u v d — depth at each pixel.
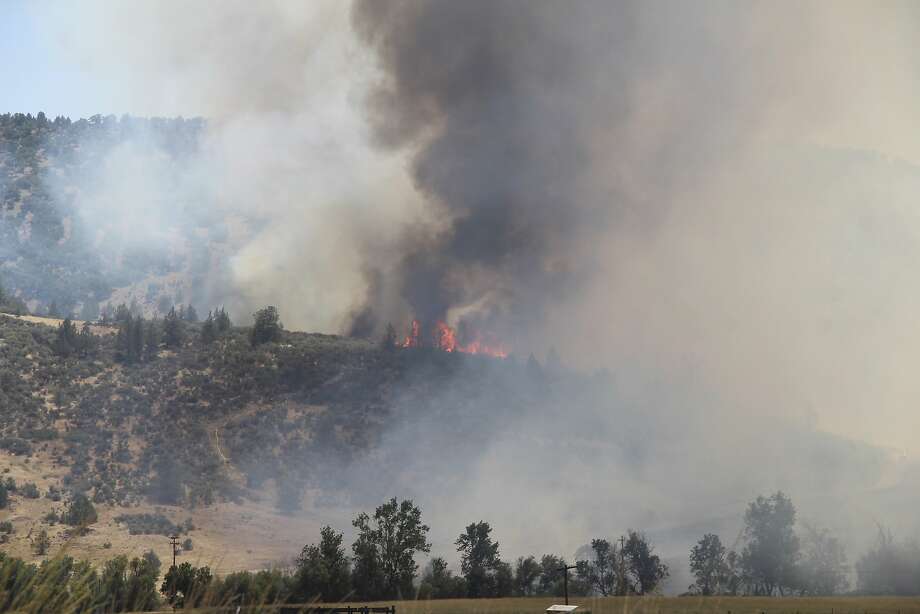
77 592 7.88
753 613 52.28
